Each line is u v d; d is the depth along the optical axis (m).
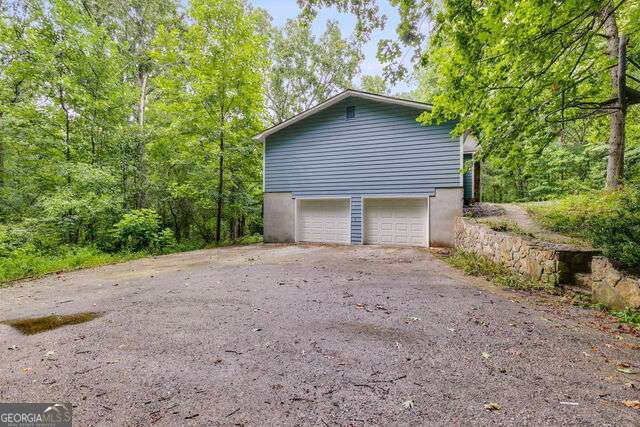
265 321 3.58
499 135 5.14
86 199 10.38
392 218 11.00
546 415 1.82
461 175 9.73
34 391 2.24
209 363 2.59
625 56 6.09
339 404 1.98
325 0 4.82
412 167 10.40
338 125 11.52
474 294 4.53
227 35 12.35
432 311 3.79
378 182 10.88
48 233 10.00
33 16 10.80
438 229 10.00
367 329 3.26
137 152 13.38
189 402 2.05
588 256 4.58
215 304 4.32
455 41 3.95
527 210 9.70
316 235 12.23
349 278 5.74
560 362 2.49
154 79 13.38
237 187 14.42
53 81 10.93
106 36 12.19
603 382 2.18
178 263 8.21
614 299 3.69
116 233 10.64
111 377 2.41
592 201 7.41
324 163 11.74
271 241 12.65
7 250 8.55
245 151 13.31
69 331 3.45
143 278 6.32
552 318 3.51
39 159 12.06
